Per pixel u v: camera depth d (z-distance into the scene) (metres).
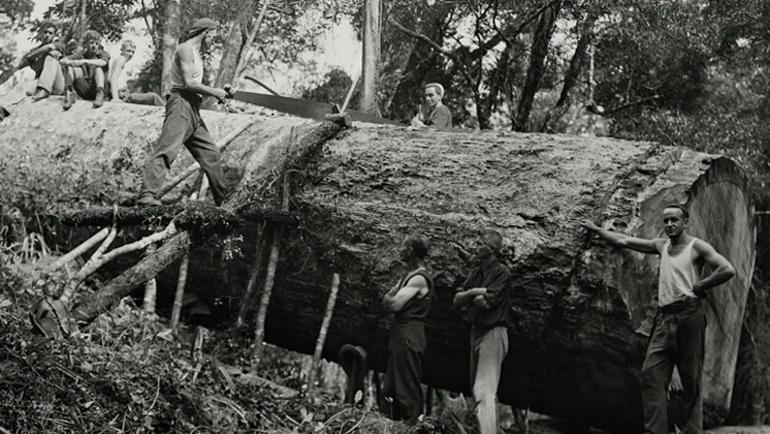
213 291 8.39
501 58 14.97
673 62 13.67
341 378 13.09
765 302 11.96
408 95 16.05
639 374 6.60
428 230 7.11
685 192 6.88
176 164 8.52
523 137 7.55
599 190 6.78
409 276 6.80
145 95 10.84
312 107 9.09
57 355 5.43
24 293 6.16
